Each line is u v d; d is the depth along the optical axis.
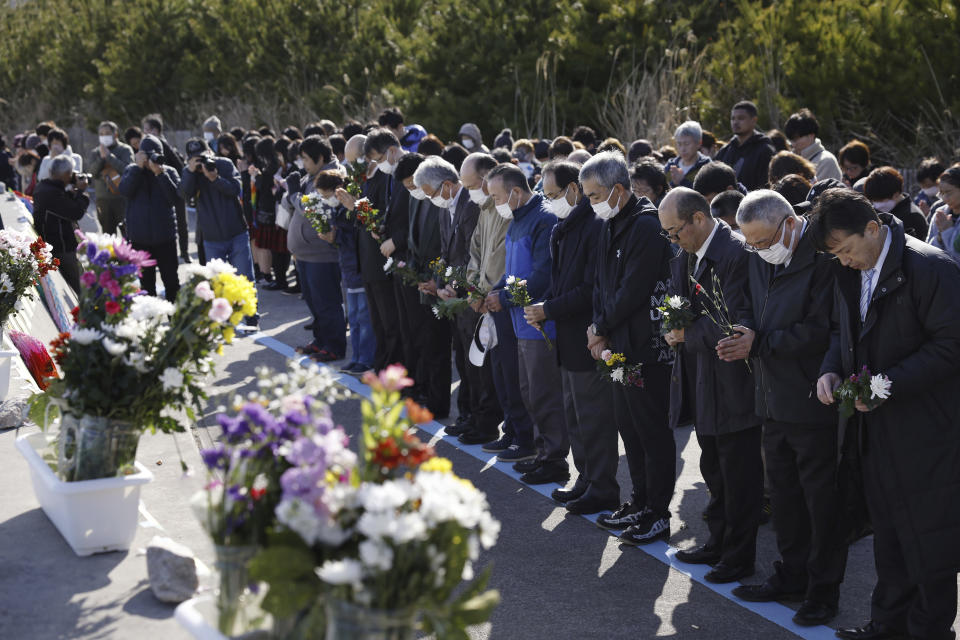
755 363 4.36
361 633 2.33
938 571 3.80
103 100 28.59
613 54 14.95
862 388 3.73
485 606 2.39
